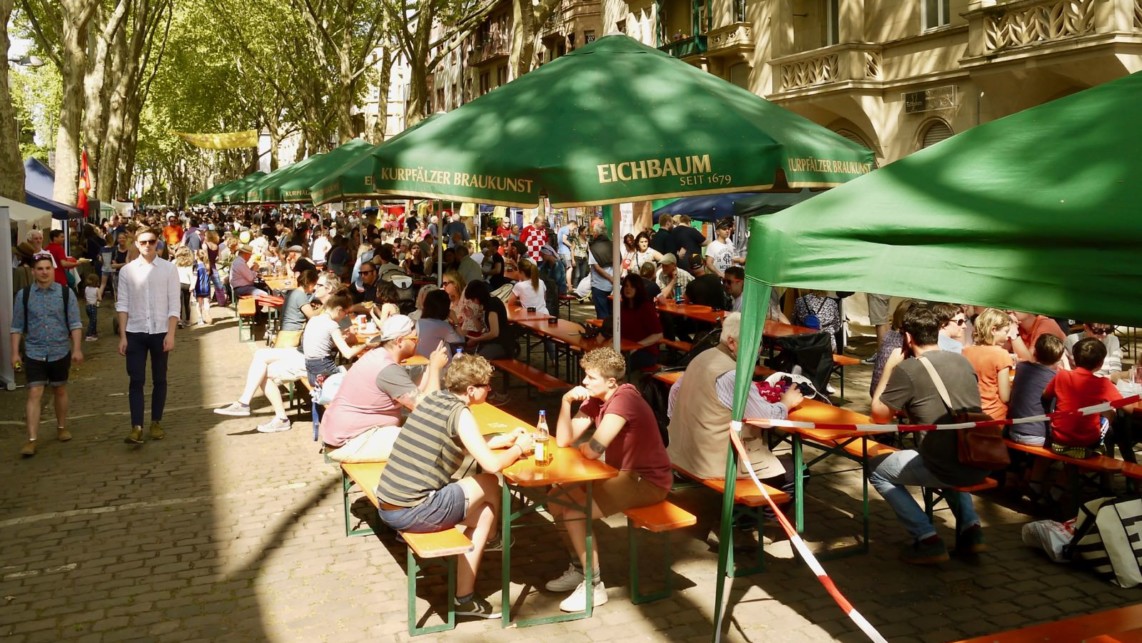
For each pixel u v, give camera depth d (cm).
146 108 6538
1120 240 315
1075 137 388
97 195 3588
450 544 511
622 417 558
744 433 609
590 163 582
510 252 2189
